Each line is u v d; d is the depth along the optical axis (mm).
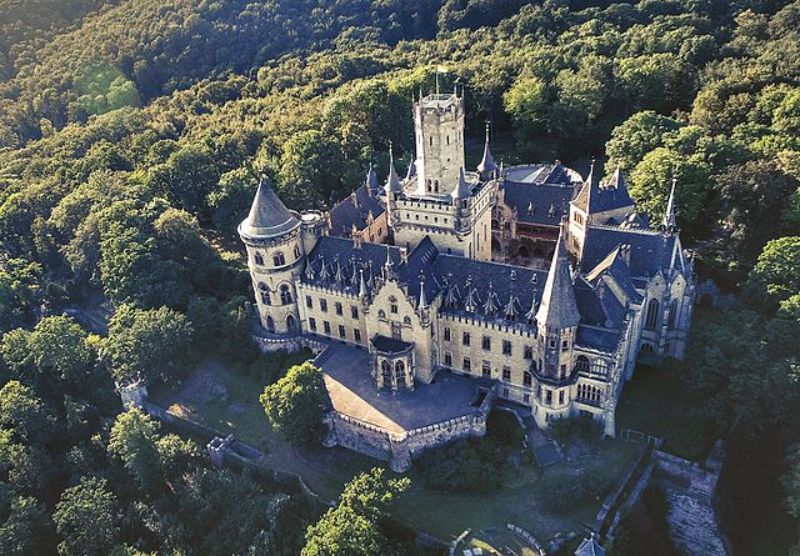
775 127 156250
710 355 93375
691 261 108000
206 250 145375
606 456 92562
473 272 101312
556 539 82188
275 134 190625
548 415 95312
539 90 196625
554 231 133500
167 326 114562
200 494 97062
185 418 111188
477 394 100875
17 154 196125
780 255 106500
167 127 199000
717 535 88188
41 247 162875
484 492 90000
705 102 174500
